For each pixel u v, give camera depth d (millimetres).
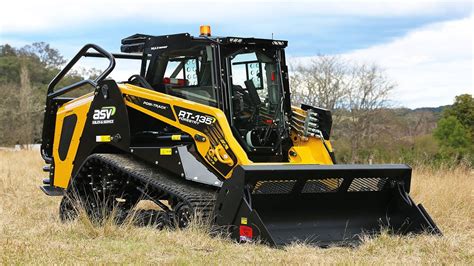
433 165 14875
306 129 8422
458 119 31156
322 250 6754
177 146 8164
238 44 8211
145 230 7535
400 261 6281
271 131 8320
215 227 7227
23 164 21422
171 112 8305
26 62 57969
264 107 8359
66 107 9625
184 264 5895
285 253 6473
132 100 8664
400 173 7797
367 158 20828
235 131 8016
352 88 31562
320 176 7297
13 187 13062
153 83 8867
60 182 9578
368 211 7855
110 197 8750
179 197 7586
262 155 8219
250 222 6902
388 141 28422
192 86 8422
